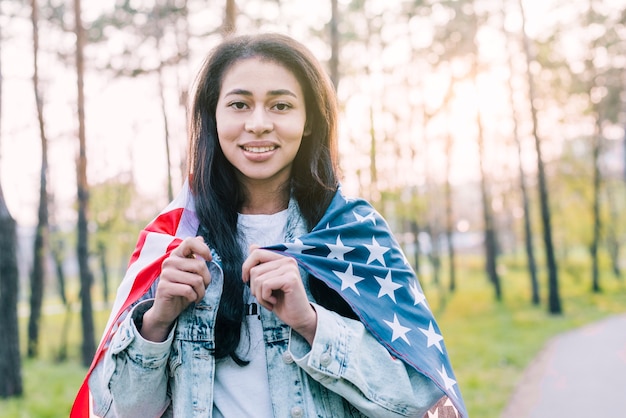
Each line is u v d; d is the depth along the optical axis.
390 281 1.38
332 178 1.44
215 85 1.38
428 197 19.66
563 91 20.42
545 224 17.78
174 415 1.26
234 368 1.28
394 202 13.38
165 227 1.40
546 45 19.56
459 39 20.09
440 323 15.97
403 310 1.37
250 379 1.27
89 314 12.11
